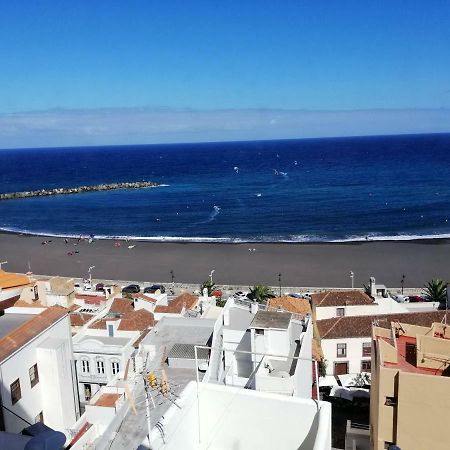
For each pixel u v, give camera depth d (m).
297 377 26.08
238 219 163.00
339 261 111.62
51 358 31.86
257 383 25.14
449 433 25.72
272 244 129.88
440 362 28.27
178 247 130.62
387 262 109.38
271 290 91.12
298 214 165.50
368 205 173.25
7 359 29.06
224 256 119.88
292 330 34.19
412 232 136.88
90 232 155.62
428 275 99.56
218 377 29.30
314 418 11.65
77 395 35.00
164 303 63.88
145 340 36.59
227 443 12.46
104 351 47.47
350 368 50.25
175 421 11.41
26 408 30.72
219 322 33.03
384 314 53.62
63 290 65.31
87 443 27.91
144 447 10.48
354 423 41.00
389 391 27.16
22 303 43.66
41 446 16.44
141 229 156.50
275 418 12.01
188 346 32.78
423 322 49.47
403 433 26.66
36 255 127.62
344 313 57.72
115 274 108.44
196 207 186.38
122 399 31.14
